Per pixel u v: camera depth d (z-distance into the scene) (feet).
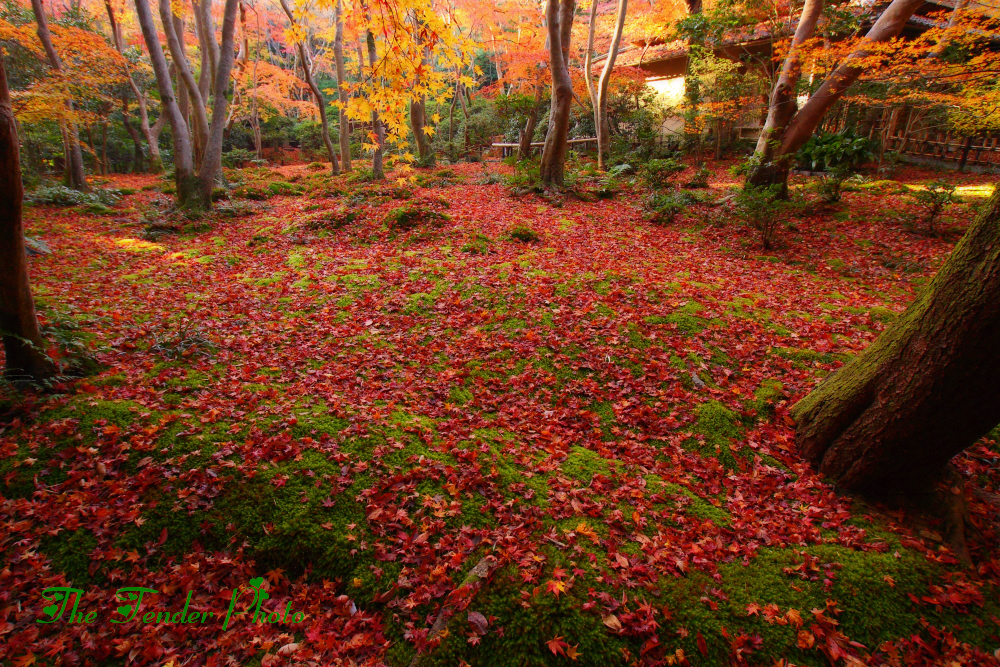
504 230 32.86
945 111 47.14
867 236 32.24
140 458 11.61
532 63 64.95
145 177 72.18
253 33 89.56
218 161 40.57
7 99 10.89
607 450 13.47
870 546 10.34
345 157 71.15
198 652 8.55
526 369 16.83
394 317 20.53
